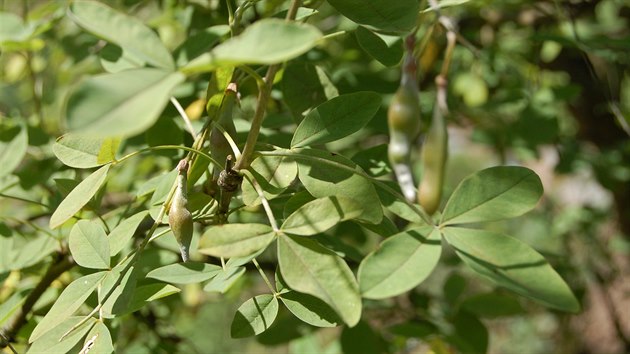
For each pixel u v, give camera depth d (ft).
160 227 1.77
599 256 3.62
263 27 1.11
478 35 2.84
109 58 1.58
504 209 1.33
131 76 1.09
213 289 1.37
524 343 5.28
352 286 1.24
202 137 1.48
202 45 1.35
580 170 3.27
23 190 1.91
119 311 1.36
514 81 2.94
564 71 3.07
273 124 1.78
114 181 2.16
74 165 1.46
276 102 2.04
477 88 2.92
